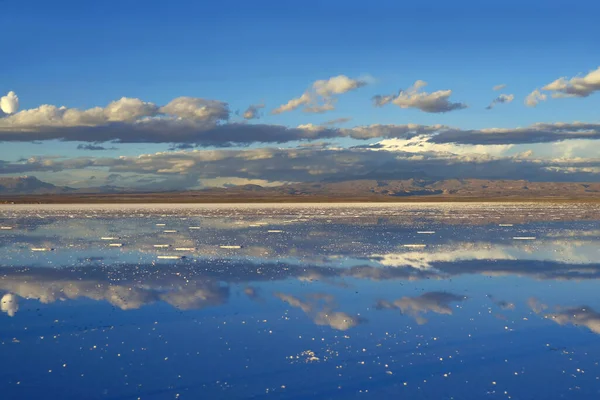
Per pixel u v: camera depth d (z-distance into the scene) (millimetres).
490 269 21516
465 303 15664
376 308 15086
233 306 15406
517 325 13359
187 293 17125
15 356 11219
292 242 31359
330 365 10609
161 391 9438
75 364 10750
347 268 21812
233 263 23219
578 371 10289
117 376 10117
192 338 12375
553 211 72750
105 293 17156
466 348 11609
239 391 9414
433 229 40562
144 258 24922
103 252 27297
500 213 66625
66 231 40906
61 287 18109
